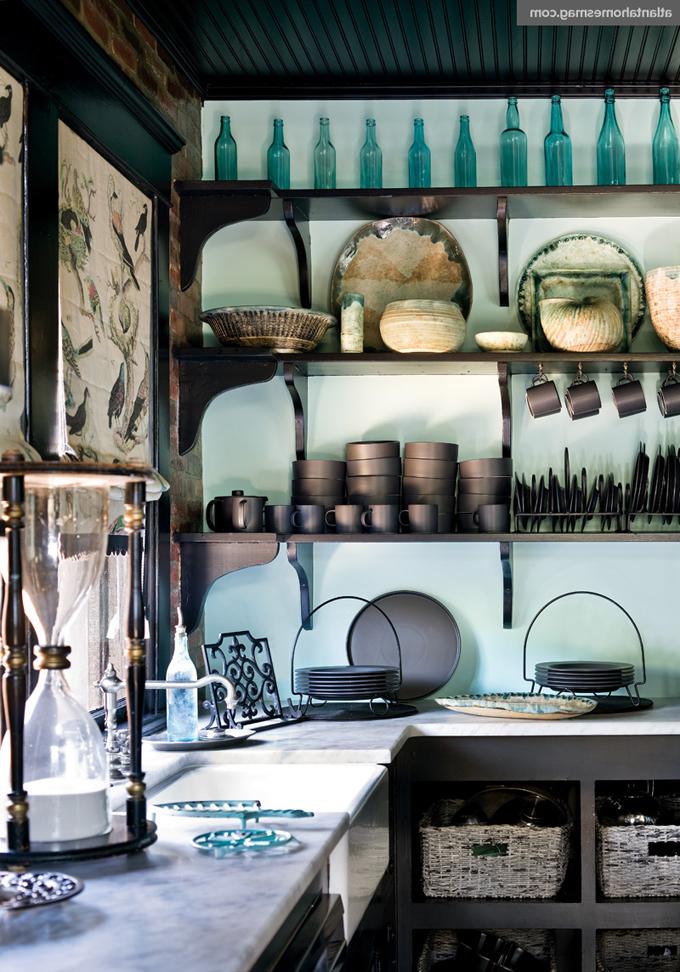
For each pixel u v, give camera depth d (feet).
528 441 12.92
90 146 9.22
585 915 10.91
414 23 11.31
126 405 10.03
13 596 5.74
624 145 12.82
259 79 12.82
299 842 6.42
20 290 7.75
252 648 11.68
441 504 12.17
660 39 11.74
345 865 7.34
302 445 12.75
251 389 13.09
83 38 8.67
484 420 12.94
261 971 4.90
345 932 7.32
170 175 11.51
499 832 11.01
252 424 13.08
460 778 11.04
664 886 11.07
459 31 11.51
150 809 7.25
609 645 12.75
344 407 13.03
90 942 4.64
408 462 12.30
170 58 11.78
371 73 12.66
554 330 12.09
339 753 9.72
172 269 11.73
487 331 12.89
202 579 11.78
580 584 12.80
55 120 8.32
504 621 12.68
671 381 12.60
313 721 11.34
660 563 12.76
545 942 11.67
